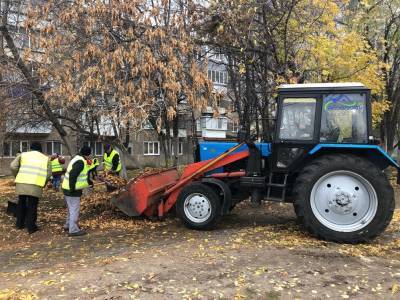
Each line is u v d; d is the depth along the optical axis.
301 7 10.95
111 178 10.15
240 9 9.88
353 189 6.82
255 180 7.66
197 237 7.32
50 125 12.49
